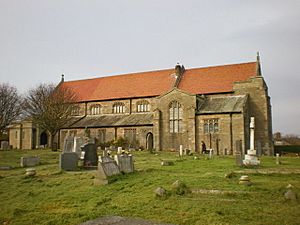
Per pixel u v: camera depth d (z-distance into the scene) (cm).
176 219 865
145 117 5025
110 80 6016
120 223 741
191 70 5353
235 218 853
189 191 1182
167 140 4522
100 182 1427
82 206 1076
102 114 5597
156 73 5628
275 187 1217
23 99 6450
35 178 1697
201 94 4753
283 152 5138
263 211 914
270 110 4800
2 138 6444
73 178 1642
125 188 1329
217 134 4141
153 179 1473
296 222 808
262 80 4438
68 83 6462
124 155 1758
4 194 1368
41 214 981
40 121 5003
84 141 2761
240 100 4303
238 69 4894
